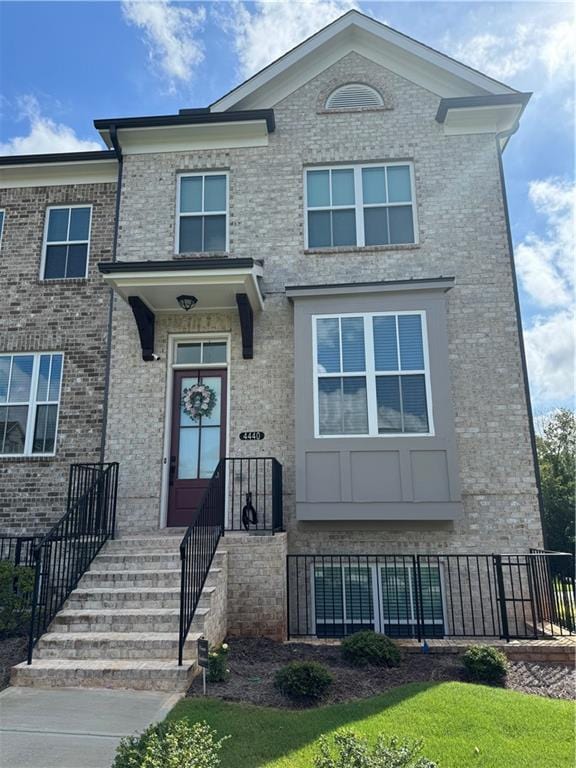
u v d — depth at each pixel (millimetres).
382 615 7781
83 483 8656
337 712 4270
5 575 6668
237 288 8227
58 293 9789
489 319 8703
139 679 4926
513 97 9203
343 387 8219
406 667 5613
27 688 4945
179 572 6449
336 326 8453
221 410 8914
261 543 6867
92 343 9516
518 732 3916
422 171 9445
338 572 7961
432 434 7910
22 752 3604
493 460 8164
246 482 8367
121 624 5750
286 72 10000
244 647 6223
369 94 9922
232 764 3367
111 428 8711
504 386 8430
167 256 9414
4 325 9719
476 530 7941
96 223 10109
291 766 3350
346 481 7836
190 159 9812
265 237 9359
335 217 9492
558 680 5398
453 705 4395
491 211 9164
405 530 7965
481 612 7633
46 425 9336
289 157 9688
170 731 3107
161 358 8930
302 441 8023
